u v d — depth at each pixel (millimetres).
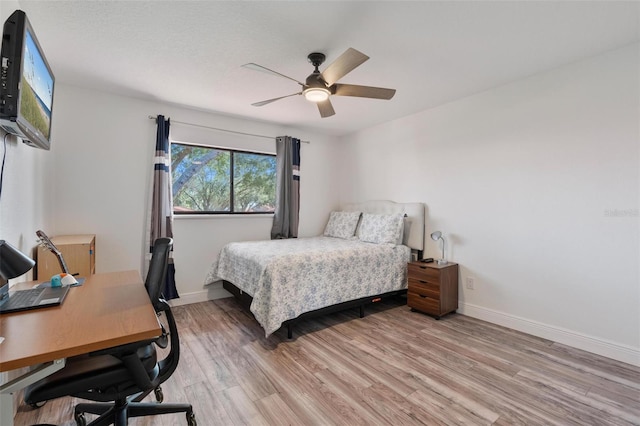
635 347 2199
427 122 3631
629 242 2232
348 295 3068
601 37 2086
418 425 1607
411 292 3373
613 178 2297
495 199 3000
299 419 1656
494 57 2359
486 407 1751
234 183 4027
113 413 1444
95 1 1694
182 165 3709
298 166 4387
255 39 2080
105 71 2586
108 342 983
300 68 2510
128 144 3201
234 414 1696
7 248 1175
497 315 2986
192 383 1986
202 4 1723
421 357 2334
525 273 2789
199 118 3639
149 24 1911
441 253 3484
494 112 2990
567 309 2535
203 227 3695
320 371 2137
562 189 2555
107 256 3111
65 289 1529
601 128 2344
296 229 4348
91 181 3016
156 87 2932
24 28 1294
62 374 1200
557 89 2561
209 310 3375
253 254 2986
